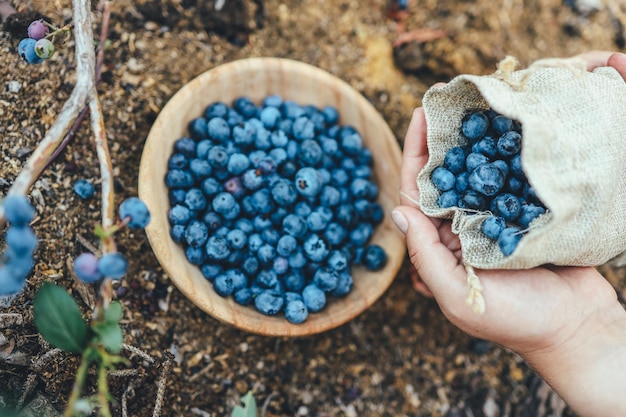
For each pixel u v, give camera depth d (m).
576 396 0.37
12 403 0.38
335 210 0.43
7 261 0.30
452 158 0.38
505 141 0.36
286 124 0.44
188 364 0.44
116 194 0.44
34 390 0.39
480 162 0.37
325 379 0.47
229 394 0.45
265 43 0.50
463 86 0.37
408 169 0.40
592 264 0.37
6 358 0.38
